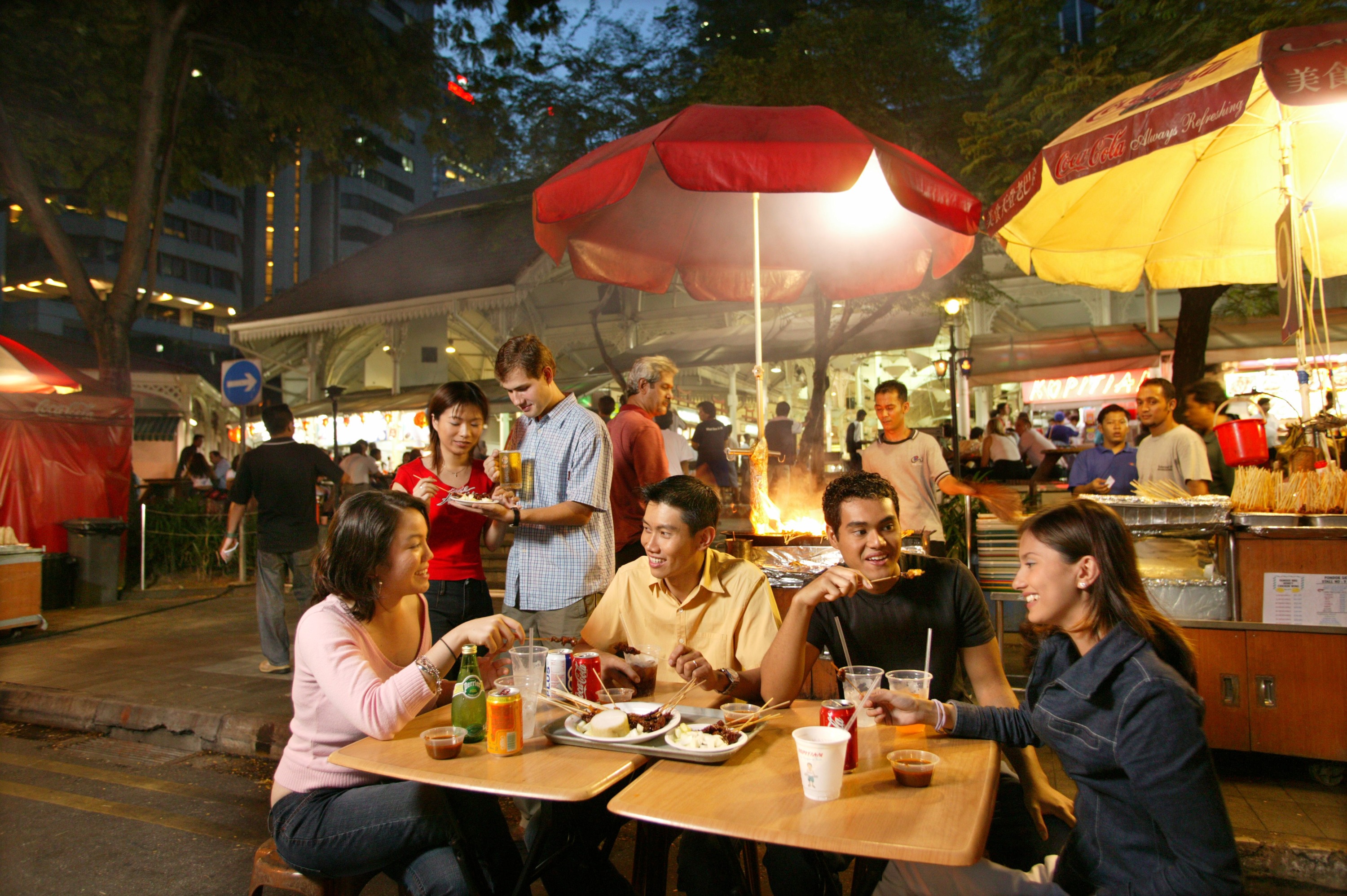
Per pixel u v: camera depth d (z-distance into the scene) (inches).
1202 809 68.6
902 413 211.6
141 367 1005.2
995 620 177.6
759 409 187.8
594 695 99.8
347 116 539.8
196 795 169.0
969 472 484.4
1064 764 78.2
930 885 80.6
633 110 516.4
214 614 349.4
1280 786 149.3
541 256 793.6
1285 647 148.3
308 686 94.4
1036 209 209.2
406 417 861.2
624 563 175.5
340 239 2785.4
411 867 86.6
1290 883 125.0
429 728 96.0
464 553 159.2
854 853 63.9
